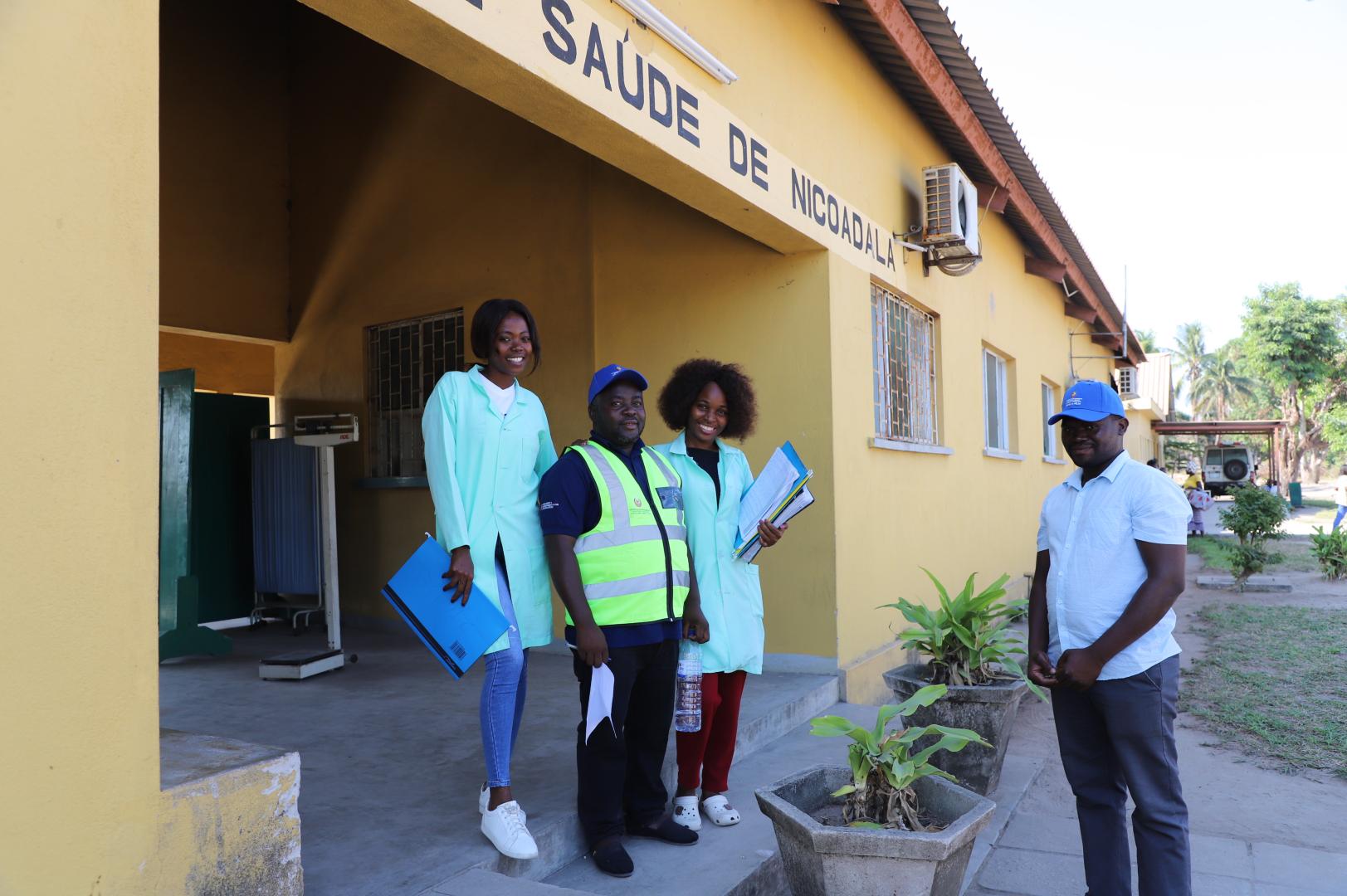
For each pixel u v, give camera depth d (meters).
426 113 7.27
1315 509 33.78
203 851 2.11
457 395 3.04
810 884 2.72
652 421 6.13
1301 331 41.03
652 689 3.27
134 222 2.01
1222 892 3.44
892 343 7.16
